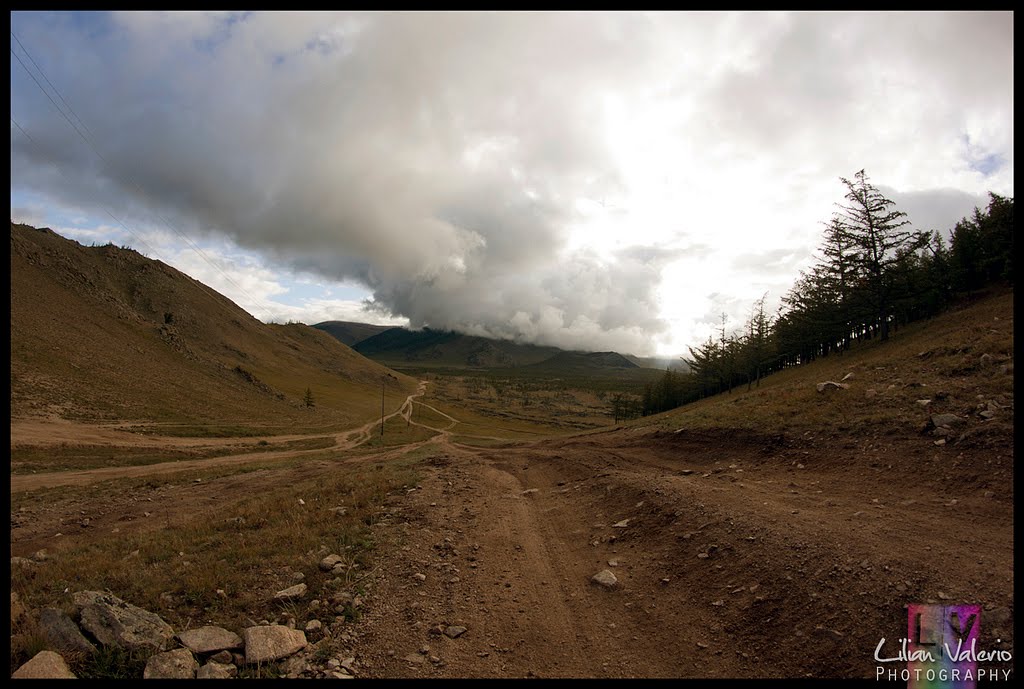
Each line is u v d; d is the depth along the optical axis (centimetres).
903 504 915
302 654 611
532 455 2425
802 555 750
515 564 956
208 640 609
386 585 834
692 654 611
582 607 766
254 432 6869
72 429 4672
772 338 6719
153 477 2645
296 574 849
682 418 2380
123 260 19362
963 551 696
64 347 7194
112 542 1106
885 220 4362
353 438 8094
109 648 557
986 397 1230
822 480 1142
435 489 1692
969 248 5056
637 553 948
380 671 585
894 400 1448
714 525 938
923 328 4159
